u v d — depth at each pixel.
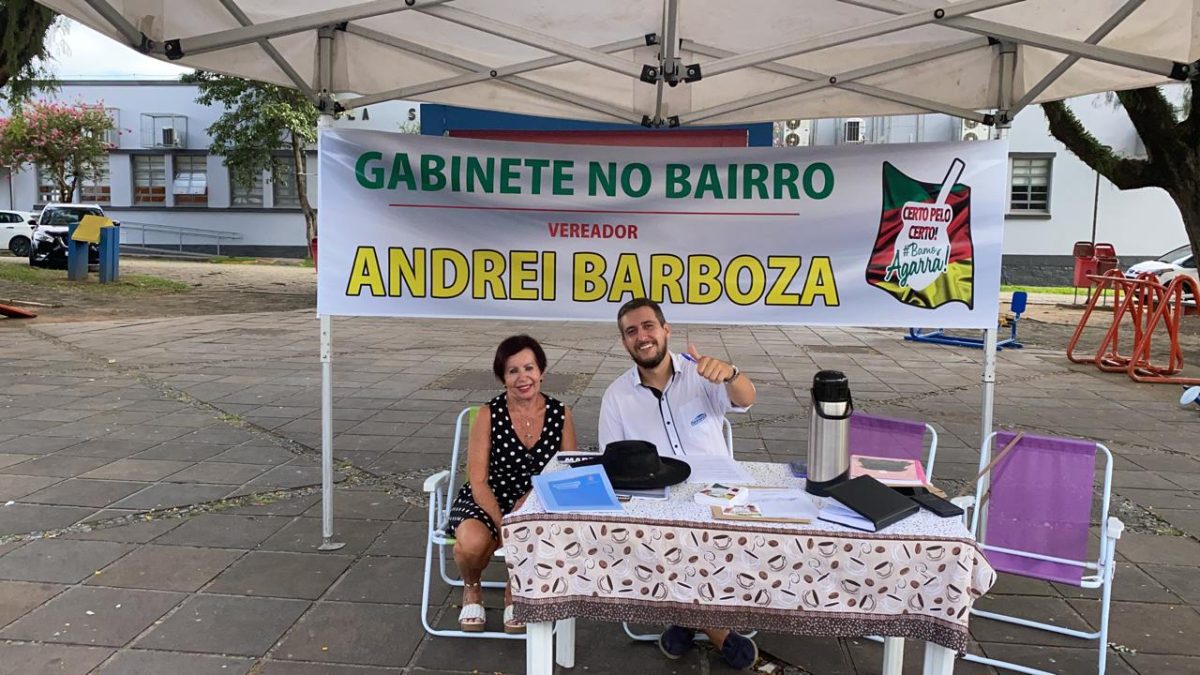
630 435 3.28
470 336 11.81
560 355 10.14
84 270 18.73
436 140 3.83
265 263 29.56
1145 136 9.02
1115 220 24.84
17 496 4.70
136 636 3.14
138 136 31.67
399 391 7.89
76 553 3.91
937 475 5.53
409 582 3.69
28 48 11.84
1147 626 3.36
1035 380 9.11
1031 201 25.19
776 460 5.82
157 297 16.89
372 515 4.53
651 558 2.32
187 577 3.68
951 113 4.12
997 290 3.73
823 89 4.48
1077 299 19.48
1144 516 4.70
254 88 24.80
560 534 2.34
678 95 4.49
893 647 2.61
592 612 2.36
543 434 3.32
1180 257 19.48
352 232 3.87
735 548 2.29
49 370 8.62
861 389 8.47
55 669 2.89
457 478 5.26
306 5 3.34
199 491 4.86
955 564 2.20
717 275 3.89
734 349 11.14
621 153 3.85
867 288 3.82
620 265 3.92
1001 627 3.36
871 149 3.74
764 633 3.27
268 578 3.69
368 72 3.99
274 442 6.00
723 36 3.87
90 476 5.10
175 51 3.08
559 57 4.07
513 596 2.36
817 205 3.80
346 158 3.83
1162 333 13.48
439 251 3.89
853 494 2.38
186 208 31.88
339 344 10.84
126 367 8.88
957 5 2.77
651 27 3.74
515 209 3.89
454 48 4.03
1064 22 3.35
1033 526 3.15
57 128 29.36
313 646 3.11
